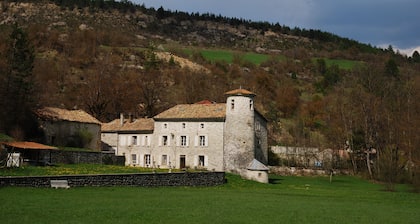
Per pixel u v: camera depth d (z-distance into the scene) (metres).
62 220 24.20
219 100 127.38
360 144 97.75
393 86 100.62
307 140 111.81
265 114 133.88
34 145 60.72
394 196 52.25
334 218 30.39
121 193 39.22
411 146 78.12
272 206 35.44
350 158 99.50
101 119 116.25
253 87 148.50
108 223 24.09
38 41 167.00
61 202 30.48
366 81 108.25
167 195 40.19
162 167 83.19
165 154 83.38
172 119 83.31
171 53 189.25
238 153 77.25
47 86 117.75
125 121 93.31
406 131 81.50
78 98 121.06
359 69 130.00
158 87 128.12
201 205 33.53
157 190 44.88
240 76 164.75
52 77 129.12
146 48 190.50
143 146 86.25
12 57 76.81
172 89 140.12
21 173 46.69
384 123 93.69
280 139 121.31
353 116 102.12
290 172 87.81
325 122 127.12
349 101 106.00
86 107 116.94
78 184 41.09
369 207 38.94
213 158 78.88
